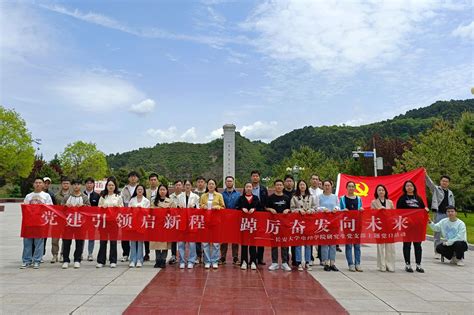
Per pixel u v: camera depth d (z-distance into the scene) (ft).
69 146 184.44
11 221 68.13
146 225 27.94
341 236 27.63
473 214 100.78
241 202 28.37
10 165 135.33
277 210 28.09
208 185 29.25
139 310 17.60
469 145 97.50
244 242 27.63
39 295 19.90
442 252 31.24
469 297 20.26
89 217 27.86
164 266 28.04
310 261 28.73
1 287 21.65
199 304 18.60
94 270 26.81
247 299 19.54
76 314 17.01
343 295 20.51
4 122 134.41
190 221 28.02
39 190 28.94
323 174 143.23
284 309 17.99
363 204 39.63
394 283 23.54
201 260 30.91
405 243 27.78
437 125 100.99
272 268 27.53
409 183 29.12
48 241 44.57
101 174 188.55
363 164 125.90
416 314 17.34
